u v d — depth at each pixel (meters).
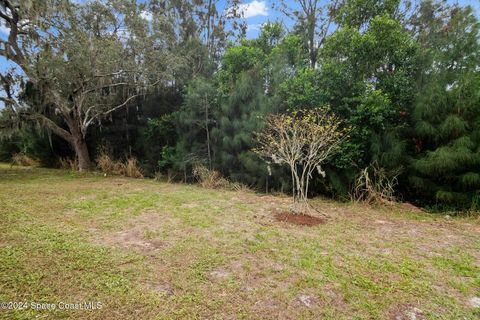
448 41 5.30
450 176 4.93
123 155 10.35
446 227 4.07
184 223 3.92
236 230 3.66
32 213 4.16
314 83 5.95
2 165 11.56
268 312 1.96
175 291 2.20
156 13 9.45
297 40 7.08
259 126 6.38
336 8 9.73
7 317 1.81
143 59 8.76
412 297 2.18
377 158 5.46
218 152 7.71
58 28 7.96
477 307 2.07
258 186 7.01
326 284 2.34
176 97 9.83
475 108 4.70
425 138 5.32
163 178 8.71
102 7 8.23
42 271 2.41
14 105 8.58
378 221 4.34
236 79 7.54
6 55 8.19
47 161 11.14
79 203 4.87
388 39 5.43
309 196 6.43
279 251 3.00
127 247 3.00
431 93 5.01
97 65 8.04
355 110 5.40
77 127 9.57
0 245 2.91
